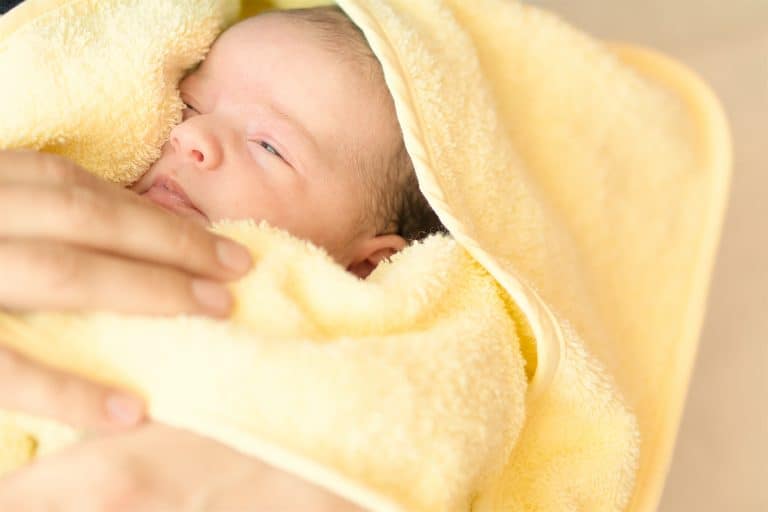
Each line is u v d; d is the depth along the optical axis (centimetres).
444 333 71
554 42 104
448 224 77
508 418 73
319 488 60
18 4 87
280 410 60
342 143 86
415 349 68
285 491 59
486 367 71
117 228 62
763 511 113
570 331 80
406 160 89
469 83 88
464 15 103
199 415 59
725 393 119
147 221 63
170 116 86
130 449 57
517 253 88
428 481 63
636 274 103
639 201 105
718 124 112
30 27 79
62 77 78
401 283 73
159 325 62
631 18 135
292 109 85
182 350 61
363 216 89
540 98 103
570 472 84
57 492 54
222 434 58
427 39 88
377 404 63
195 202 83
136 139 83
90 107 80
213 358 61
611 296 101
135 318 62
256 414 60
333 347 64
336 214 87
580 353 80
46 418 60
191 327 62
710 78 134
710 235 107
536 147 102
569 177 102
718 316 122
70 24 81
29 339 61
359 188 88
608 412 83
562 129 103
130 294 61
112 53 81
